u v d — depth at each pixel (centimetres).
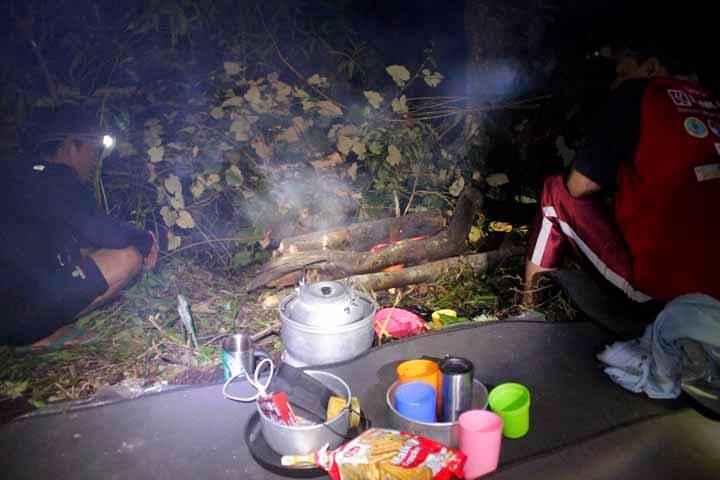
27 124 352
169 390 247
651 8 378
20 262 278
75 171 309
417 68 505
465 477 197
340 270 343
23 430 222
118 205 380
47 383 263
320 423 205
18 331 282
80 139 308
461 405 214
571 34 444
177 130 379
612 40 346
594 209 297
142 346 296
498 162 430
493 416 203
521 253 386
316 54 452
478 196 389
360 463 184
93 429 223
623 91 281
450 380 212
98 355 286
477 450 194
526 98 438
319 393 217
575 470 199
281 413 202
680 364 239
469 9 429
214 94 398
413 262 368
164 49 424
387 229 379
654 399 242
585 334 290
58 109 349
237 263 371
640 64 304
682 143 266
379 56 486
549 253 319
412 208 409
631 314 298
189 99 404
